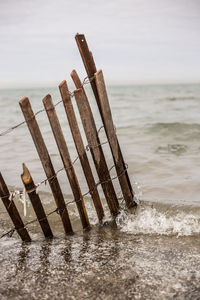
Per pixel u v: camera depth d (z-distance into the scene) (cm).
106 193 460
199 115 2130
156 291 270
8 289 282
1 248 381
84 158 425
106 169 454
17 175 775
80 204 435
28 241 405
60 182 705
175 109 2694
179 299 258
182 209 501
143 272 304
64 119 2094
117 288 278
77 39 408
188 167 808
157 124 1614
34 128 368
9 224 483
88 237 410
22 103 356
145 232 418
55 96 4550
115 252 354
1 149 1121
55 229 462
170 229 424
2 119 2314
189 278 289
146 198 573
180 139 1245
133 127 1570
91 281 291
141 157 940
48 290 279
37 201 397
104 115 431
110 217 472
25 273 310
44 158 385
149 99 4228
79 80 412
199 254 339
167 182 683
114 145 454
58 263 330
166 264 319
